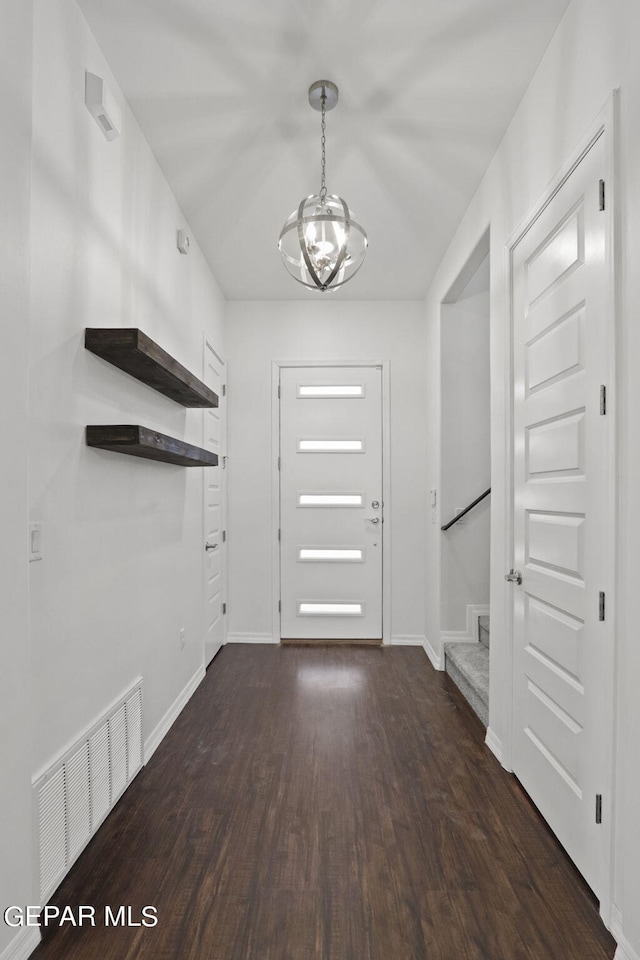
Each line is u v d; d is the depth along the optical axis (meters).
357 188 2.92
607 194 1.54
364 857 1.81
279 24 1.90
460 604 3.81
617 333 1.50
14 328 1.37
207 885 1.68
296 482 4.49
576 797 1.75
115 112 2.01
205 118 2.38
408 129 2.45
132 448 1.97
